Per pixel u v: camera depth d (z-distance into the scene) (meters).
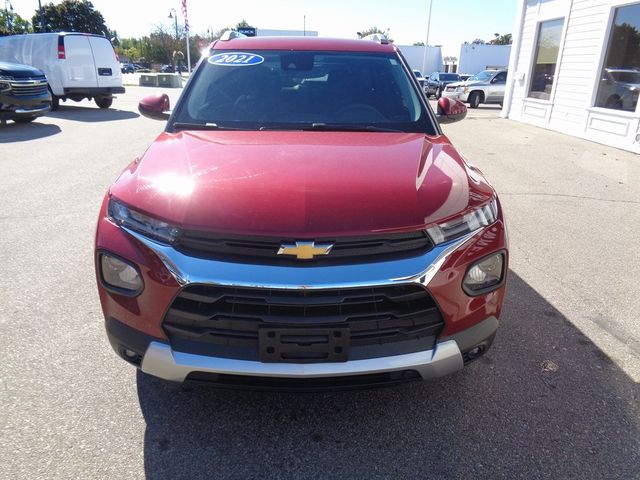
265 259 1.93
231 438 2.27
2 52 15.12
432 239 2.02
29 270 3.98
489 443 2.26
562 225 5.30
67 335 3.07
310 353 1.96
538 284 3.90
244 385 2.02
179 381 2.05
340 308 1.94
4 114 10.61
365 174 2.24
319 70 3.43
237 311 1.95
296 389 2.02
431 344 2.07
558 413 2.46
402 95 3.31
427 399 2.55
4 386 2.58
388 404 2.51
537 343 3.08
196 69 3.45
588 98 10.74
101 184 6.55
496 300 2.23
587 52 10.77
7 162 7.78
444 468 2.12
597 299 3.67
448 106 3.70
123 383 2.63
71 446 2.20
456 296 2.06
